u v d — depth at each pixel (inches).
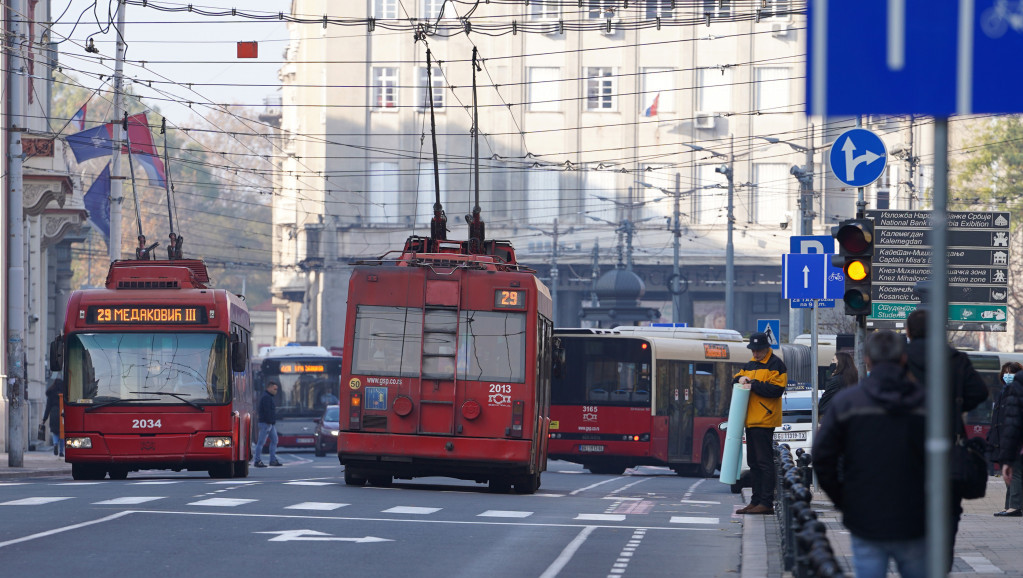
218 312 2923.2
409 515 2017.7
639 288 6338.6
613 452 3873.0
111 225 4475.9
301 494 2362.2
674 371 3961.6
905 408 804.6
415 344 2536.9
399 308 2549.2
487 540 1706.4
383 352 2544.3
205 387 2893.7
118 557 1453.0
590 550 1627.7
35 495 2261.3
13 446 3363.7
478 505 2253.9
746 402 2065.7
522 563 1481.3
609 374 3902.6
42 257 5467.5
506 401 2514.8
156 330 2910.9
